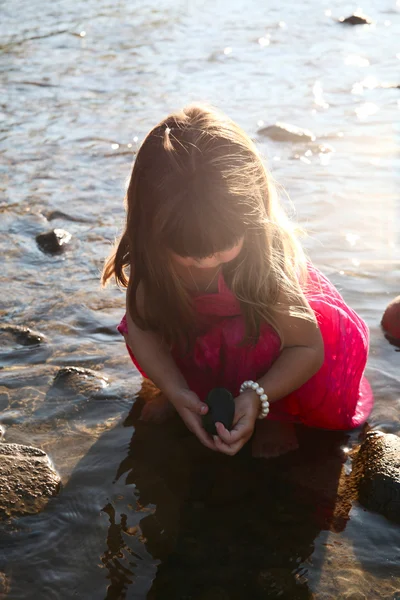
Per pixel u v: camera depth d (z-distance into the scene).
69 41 7.52
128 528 2.09
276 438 2.44
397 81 6.14
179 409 2.33
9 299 3.32
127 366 2.87
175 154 1.97
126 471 2.32
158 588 1.90
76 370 2.79
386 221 3.91
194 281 2.29
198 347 2.44
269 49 7.14
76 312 3.22
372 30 7.68
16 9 8.80
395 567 1.93
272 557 1.98
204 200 1.93
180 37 7.61
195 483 2.27
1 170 4.73
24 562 1.99
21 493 2.20
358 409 2.57
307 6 8.73
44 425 2.53
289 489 2.23
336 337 2.40
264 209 2.13
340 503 2.17
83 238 3.88
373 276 3.39
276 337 2.37
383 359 2.83
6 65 6.81
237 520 2.11
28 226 4.02
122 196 4.37
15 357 2.91
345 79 6.24
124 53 7.11
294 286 2.29
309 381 2.40
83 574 1.95
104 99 5.94
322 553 1.99
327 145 4.93
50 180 4.59
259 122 5.36
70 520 2.12
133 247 2.20
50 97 6.00
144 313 2.37
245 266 2.19
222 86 6.15
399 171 4.52
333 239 3.73
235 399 2.30
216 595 1.87
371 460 2.26
